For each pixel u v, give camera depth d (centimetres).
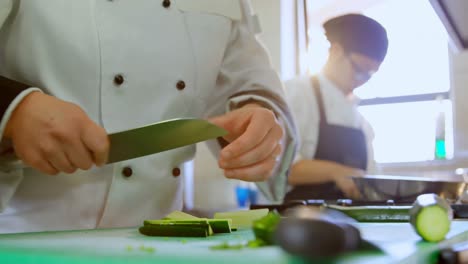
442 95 257
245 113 81
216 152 101
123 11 81
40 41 77
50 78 77
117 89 80
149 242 46
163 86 85
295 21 292
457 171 233
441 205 46
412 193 105
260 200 228
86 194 79
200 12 89
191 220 58
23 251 36
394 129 262
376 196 107
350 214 74
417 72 261
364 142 192
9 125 64
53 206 78
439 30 258
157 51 83
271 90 96
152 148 67
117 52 80
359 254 34
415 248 40
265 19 289
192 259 30
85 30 78
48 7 77
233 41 99
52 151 62
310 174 167
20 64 77
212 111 101
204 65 89
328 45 191
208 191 290
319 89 187
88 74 78
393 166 259
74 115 62
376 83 266
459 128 256
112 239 51
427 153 256
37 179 77
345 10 284
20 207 77
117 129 81
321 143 184
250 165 80
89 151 64
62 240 49
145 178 83
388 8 268
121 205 81
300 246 27
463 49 179
